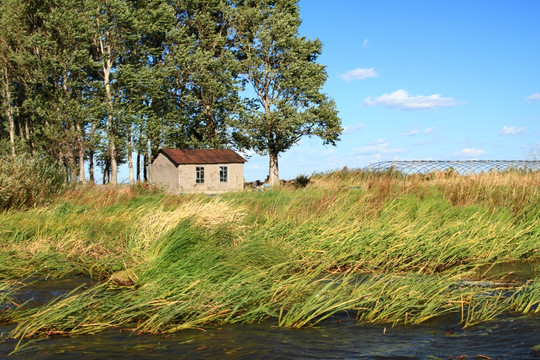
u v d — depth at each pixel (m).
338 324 6.03
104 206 15.59
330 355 4.95
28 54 39.81
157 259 8.10
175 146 46.94
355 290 6.87
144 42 45.62
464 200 15.48
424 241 10.16
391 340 5.41
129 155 42.66
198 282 7.02
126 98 43.97
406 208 13.42
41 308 6.33
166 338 5.50
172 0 47.47
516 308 6.54
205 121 49.25
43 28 42.50
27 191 15.94
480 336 5.52
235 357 4.89
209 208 11.30
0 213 14.27
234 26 48.75
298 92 45.22
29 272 8.90
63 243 10.59
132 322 6.13
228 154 41.56
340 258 9.72
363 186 16.67
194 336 5.57
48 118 39.91
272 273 8.09
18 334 5.54
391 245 10.07
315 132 45.25
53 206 15.27
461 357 4.88
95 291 7.39
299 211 13.15
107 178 49.19
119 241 10.83
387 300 6.60
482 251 10.43
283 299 6.87
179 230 8.89
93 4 40.31
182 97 47.22
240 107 45.28
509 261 10.44
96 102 40.12
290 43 45.88
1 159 16.89
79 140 39.84
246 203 15.56
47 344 5.29
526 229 11.70
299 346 5.21
